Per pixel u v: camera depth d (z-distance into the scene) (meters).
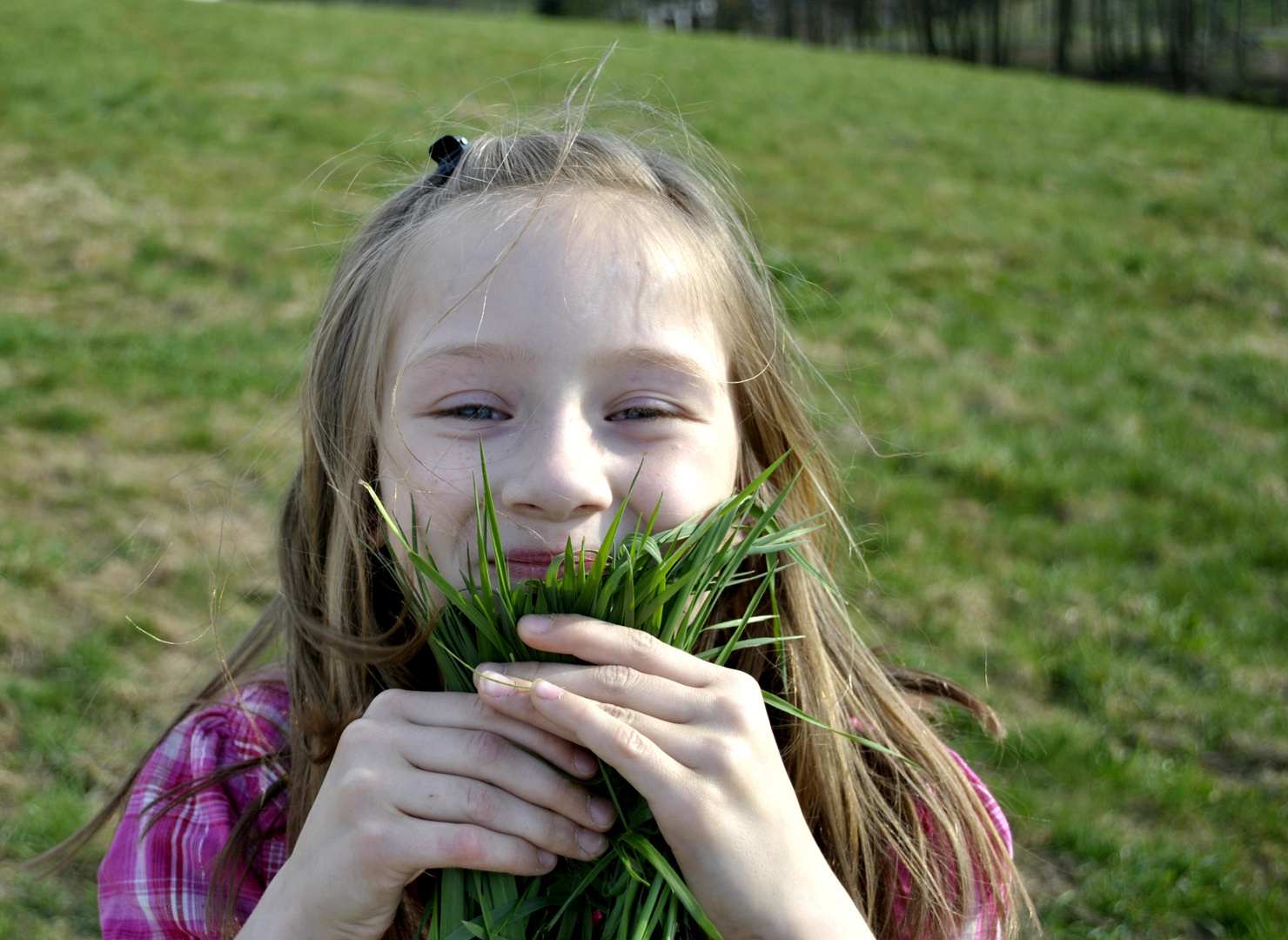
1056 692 4.10
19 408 5.50
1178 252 10.48
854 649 1.75
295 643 1.63
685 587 1.20
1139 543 5.19
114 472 5.04
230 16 19.20
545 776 1.13
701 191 1.67
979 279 9.37
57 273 7.54
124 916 1.48
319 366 1.64
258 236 8.54
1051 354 7.83
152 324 6.89
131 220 8.60
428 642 1.34
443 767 1.14
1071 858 3.26
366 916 1.13
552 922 1.12
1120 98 20.03
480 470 1.23
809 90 17.88
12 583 4.09
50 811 3.11
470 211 1.39
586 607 1.17
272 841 1.53
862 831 1.53
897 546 4.89
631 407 1.29
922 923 1.52
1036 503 5.50
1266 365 7.81
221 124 11.80
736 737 1.13
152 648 3.83
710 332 1.45
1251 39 38.19
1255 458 6.24
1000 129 16.05
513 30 22.19
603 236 1.34
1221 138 16.14
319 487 1.66
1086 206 12.09
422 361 1.29
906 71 21.45
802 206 11.14
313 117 12.38
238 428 5.54
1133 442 6.32
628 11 50.00
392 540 1.38
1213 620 4.61
